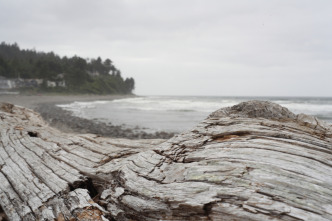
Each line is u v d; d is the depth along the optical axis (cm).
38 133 412
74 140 362
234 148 222
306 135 239
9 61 10456
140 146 321
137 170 230
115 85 13825
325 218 134
